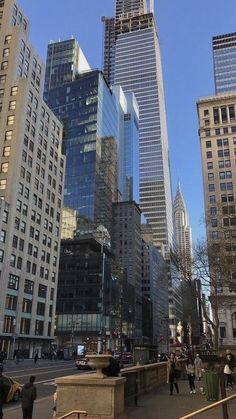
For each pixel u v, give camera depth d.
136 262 157.25
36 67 88.31
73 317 106.06
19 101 76.25
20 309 69.12
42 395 20.41
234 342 84.38
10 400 17.84
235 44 193.12
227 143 106.56
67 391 10.70
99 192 139.38
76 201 135.88
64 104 155.75
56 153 91.88
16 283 69.19
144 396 17.50
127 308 127.50
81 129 146.75
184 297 69.06
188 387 22.55
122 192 196.62
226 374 20.39
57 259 87.56
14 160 71.81
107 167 152.25
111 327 110.38
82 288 108.69
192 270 39.62
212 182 103.38
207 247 39.31
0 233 65.19
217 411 13.27
